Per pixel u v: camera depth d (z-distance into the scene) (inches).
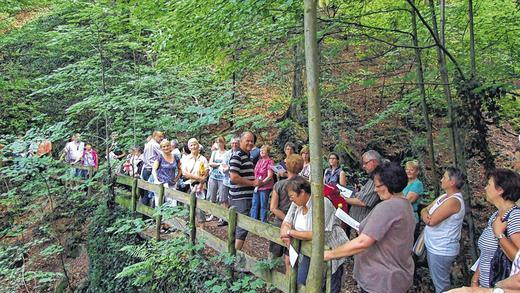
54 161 304.0
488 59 273.6
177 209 206.8
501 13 259.8
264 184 225.8
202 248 181.3
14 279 287.6
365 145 349.7
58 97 460.8
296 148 318.3
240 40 202.8
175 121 346.9
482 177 299.9
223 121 439.2
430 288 179.6
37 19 477.4
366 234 103.9
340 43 224.2
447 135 209.9
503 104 205.8
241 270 161.3
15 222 344.8
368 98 397.1
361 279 110.8
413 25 211.5
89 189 343.6
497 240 117.5
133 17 211.6
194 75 391.9
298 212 131.7
